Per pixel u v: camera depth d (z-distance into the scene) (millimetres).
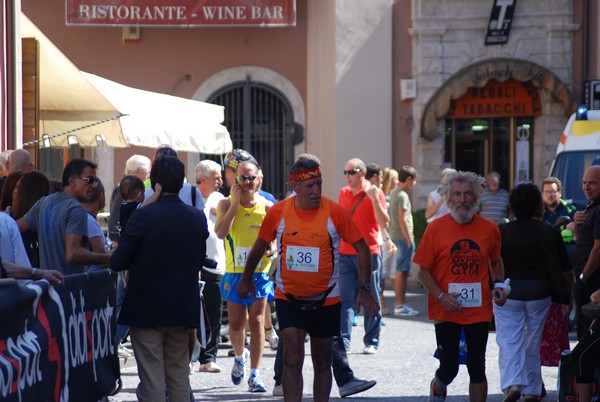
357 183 14617
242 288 9945
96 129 16578
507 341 10555
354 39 26125
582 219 11477
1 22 15906
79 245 9484
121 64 27609
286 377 9367
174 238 9148
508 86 26078
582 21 26125
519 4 26016
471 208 9406
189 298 9258
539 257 10586
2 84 15969
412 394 11625
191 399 9703
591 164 19328
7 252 8734
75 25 26719
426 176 26125
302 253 9383
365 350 14625
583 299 10664
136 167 15336
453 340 9453
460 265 9375
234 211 11852
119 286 13328
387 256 19547
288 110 27859
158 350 9250
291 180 9469
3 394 6680
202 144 17938
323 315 9500
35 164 16328
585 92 24344
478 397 9375
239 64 27844
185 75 27766
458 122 26250
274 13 26719
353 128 26125
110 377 9578
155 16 26594
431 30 26000
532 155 26188
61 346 8062
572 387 9727
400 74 26297
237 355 12164
